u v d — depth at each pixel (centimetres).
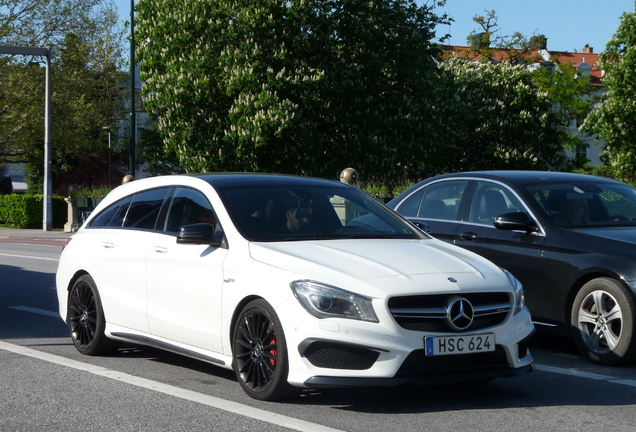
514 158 3962
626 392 591
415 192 913
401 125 3453
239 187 643
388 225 652
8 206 3756
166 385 605
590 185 813
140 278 664
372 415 519
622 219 771
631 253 678
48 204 3359
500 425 498
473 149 4106
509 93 4141
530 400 566
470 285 530
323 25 3241
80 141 4431
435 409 537
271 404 545
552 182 810
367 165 3303
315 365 512
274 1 3095
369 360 504
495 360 535
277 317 530
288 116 2948
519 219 747
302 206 631
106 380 627
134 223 702
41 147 4884
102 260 711
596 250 698
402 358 502
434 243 621
